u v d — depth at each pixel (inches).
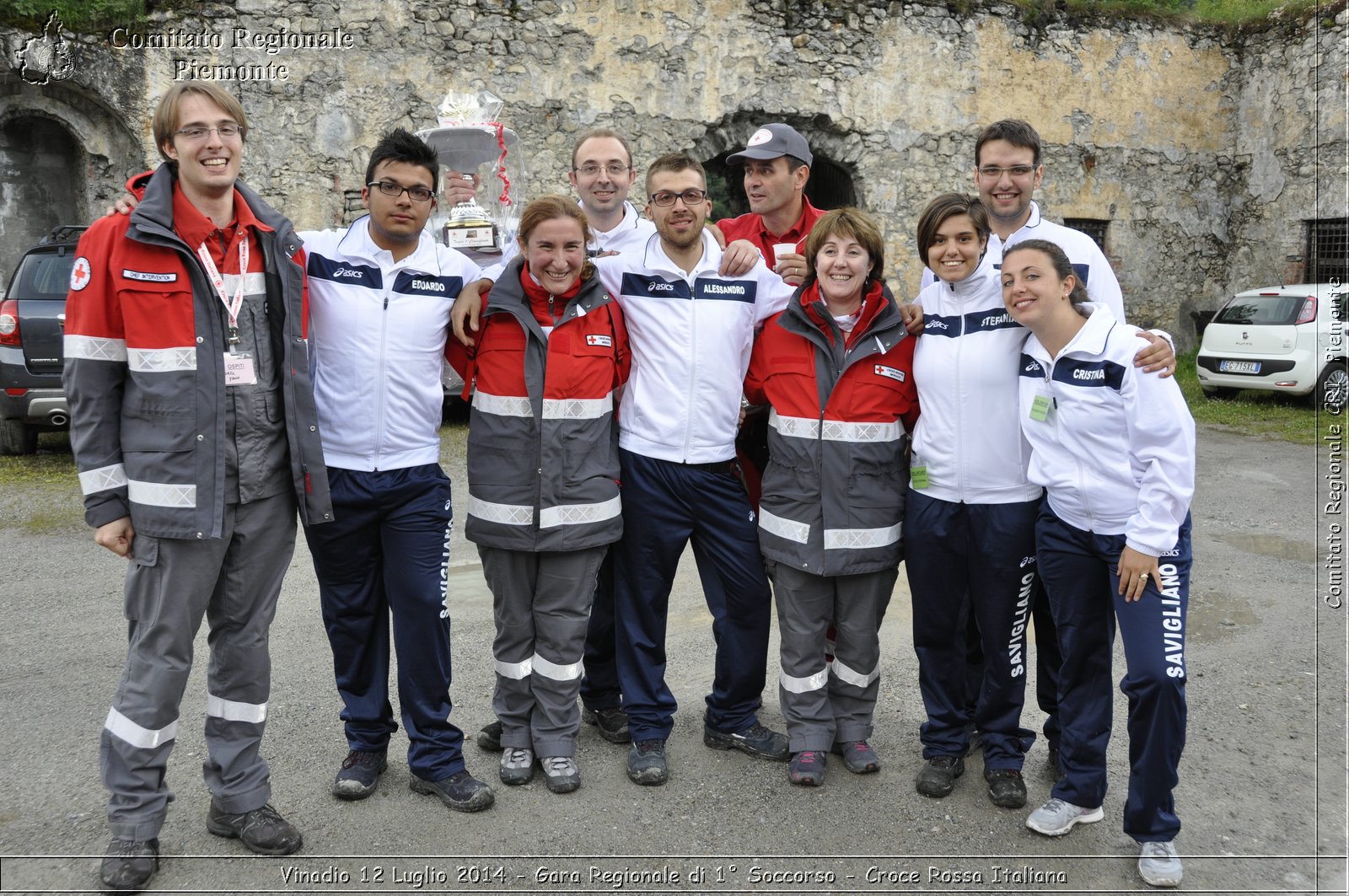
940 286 129.8
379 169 119.3
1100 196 577.3
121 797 110.3
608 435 132.6
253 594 115.7
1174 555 112.2
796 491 132.6
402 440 124.1
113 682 162.2
